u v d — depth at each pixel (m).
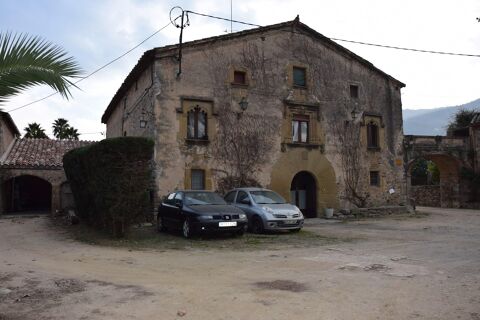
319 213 20.16
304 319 5.00
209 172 17.56
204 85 17.80
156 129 16.64
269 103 19.27
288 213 13.82
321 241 12.05
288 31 20.25
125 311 5.38
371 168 21.92
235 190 15.59
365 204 21.45
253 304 5.61
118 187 12.23
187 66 17.52
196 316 5.16
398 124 23.23
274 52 19.69
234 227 12.42
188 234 12.34
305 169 19.92
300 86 20.23
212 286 6.65
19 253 10.36
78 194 16.05
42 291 6.44
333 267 8.10
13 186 25.97
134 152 12.46
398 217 20.83
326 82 21.06
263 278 7.20
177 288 6.54
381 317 5.05
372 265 8.24
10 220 19.47
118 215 12.24
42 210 26.33
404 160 23.36
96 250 10.62
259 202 14.38
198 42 17.72
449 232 14.45
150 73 17.48
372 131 22.61
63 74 5.09
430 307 5.42
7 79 4.91
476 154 26.12
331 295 6.01
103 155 12.37
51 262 9.03
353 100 21.84
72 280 7.17
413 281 6.84
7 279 7.32
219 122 17.97
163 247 11.00
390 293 6.10
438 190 30.23
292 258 9.22
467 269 7.83
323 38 21.17
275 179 18.97
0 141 22.75
